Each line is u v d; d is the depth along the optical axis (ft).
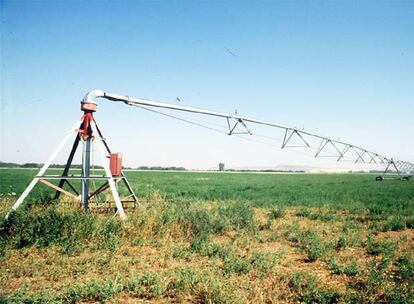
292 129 73.15
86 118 42.78
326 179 237.66
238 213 47.55
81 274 24.57
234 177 247.29
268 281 23.71
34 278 23.62
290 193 101.19
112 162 46.75
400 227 46.16
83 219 34.14
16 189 93.09
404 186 147.13
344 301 20.26
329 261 28.43
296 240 37.96
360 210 62.80
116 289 20.83
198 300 20.31
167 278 23.16
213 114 57.11
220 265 27.55
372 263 27.35
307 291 21.34
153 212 39.86
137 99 47.62
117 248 30.37
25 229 31.14
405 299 20.02
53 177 39.45
